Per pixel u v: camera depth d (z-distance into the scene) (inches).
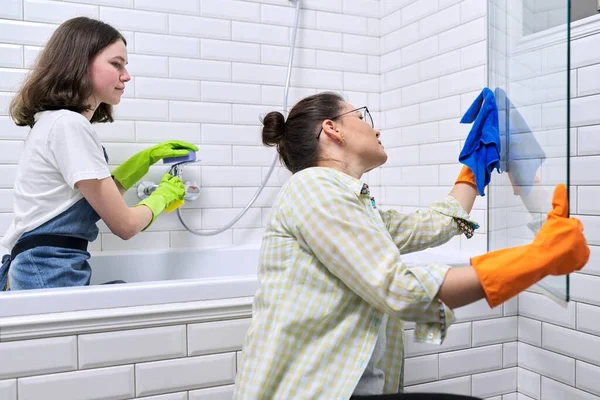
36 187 56.9
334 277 38.5
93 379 47.7
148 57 83.3
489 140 49.7
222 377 52.7
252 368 38.6
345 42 96.9
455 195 51.8
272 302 39.2
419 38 88.3
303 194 38.8
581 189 62.8
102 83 60.6
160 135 84.3
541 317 67.9
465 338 67.2
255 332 39.6
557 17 41.0
